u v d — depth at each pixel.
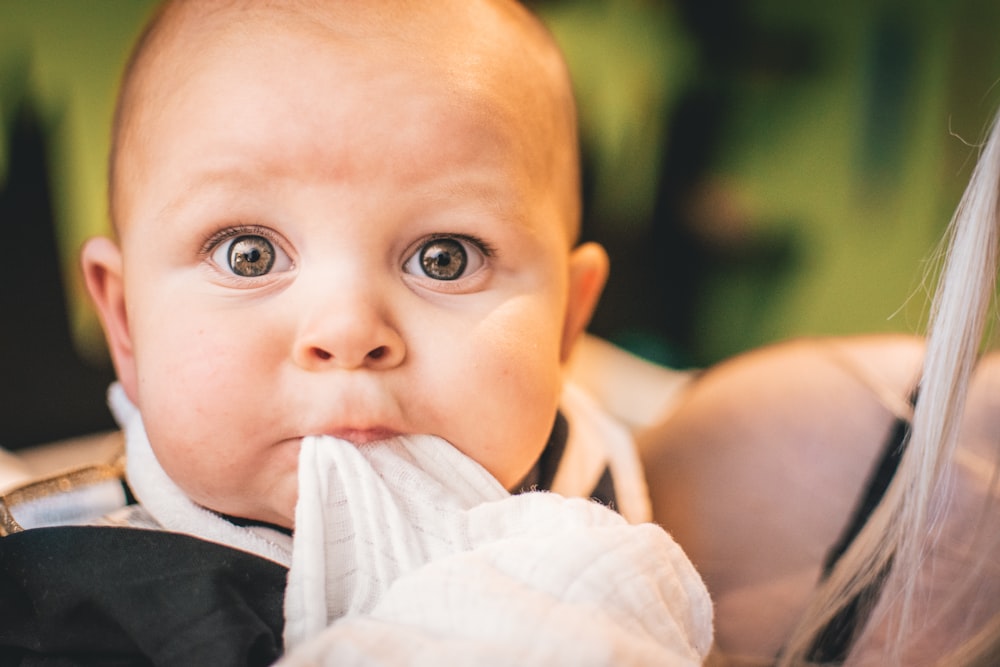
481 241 0.64
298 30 0.62
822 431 0.92
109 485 0.70
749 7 1.55
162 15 0.69
